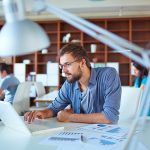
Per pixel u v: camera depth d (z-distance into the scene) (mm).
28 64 6859
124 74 6434
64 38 6656
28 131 1186
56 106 1818
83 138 1090
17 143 1036
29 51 562
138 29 6371
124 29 6469
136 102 1914
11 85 3713
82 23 500
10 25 562
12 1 531
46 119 1642
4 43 559
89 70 1743
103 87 1713
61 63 1671
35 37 573
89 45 6691
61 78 6453
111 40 479
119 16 6352
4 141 1069
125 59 6453
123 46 474
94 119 1500
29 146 989
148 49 457
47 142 1041
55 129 1281
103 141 1034
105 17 6422
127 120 1682
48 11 510
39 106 3441
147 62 466
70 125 1419
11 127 1331
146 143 995
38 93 4566
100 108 1767
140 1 5555
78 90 1798
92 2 5664
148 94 585
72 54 1625
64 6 5613
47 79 6488
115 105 1578
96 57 6641
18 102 3168
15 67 6684
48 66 6488
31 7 522
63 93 1858
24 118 1550
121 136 1110
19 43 556
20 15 552
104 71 1750
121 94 1855
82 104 1811
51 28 6855
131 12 6215
